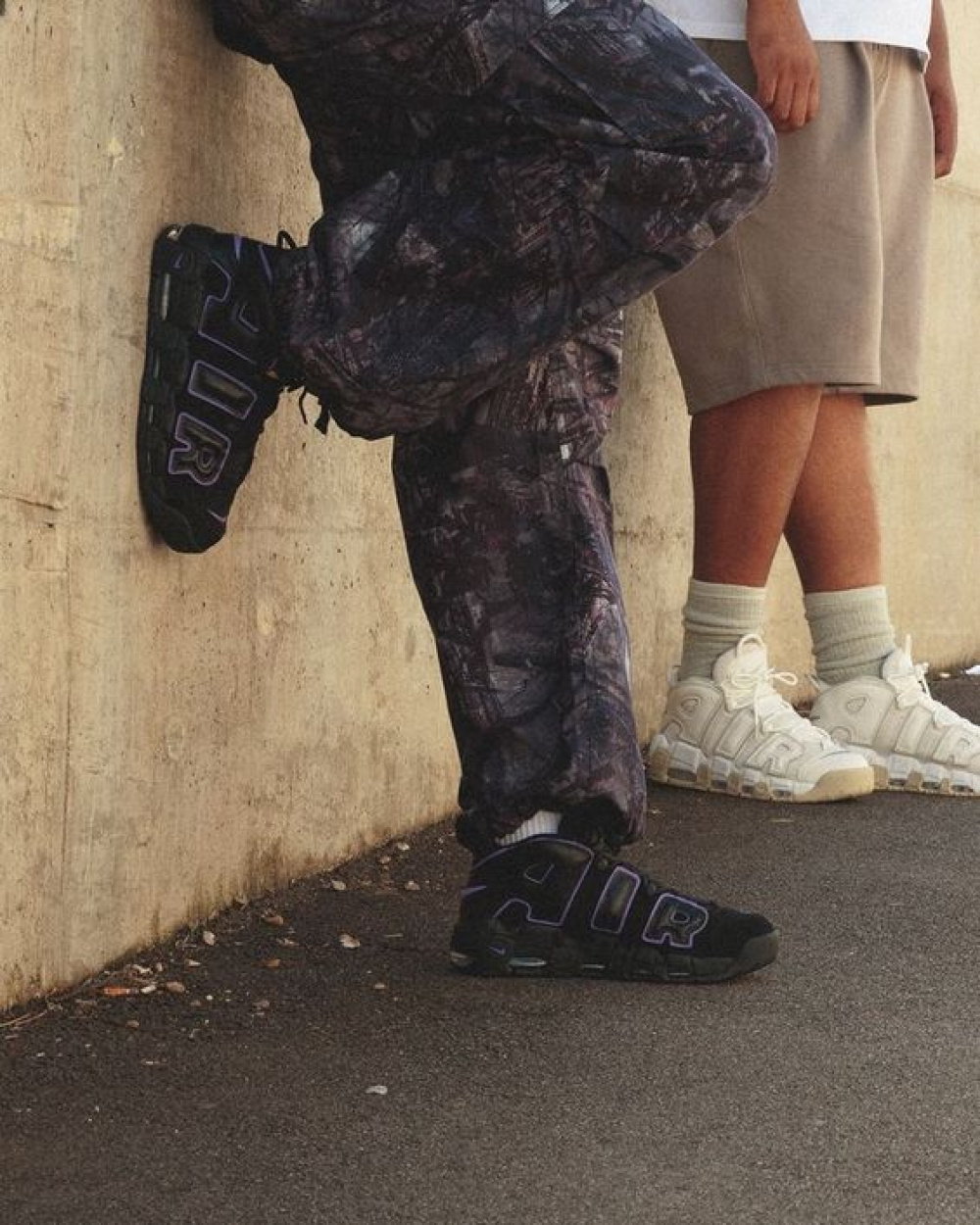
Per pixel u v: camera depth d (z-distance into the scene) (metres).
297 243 2.83
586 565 2.47
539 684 2.47
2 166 2.11
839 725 3.97
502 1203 1.79
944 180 5.41
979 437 5.72
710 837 3.46
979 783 3.86
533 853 2.52
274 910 2.80
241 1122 1.99
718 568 3.84
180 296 2.37
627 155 2.21
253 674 2.76
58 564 2.24
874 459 5.16
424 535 2.49
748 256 3.61
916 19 3.70
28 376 2.17
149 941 2.53
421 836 3.32
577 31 2.21
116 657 2.38
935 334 5.43
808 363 3.61
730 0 3.58
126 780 2.43
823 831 3.52
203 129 2.52
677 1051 2.24
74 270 2.22
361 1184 1.83
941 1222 1.76
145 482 2.40
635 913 2.53
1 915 2.22
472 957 2.54
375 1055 2.21
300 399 2.50
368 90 2.31
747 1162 1.90
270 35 2.30
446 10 2.21
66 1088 2.07
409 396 2.31
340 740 3.06
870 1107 2.05
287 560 2.84
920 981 2.55
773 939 2.54
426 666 3.35
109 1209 1.77
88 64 2.22
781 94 3.47
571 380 2.47
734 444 3.76
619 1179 1.85
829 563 3.98
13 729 2.20
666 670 4.31
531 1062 2.20
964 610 5.75
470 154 2.28
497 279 2.28
